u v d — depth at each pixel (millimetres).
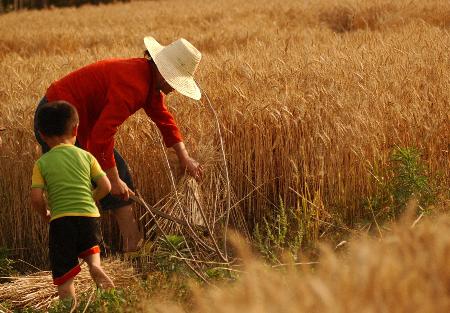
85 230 5469
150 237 7043
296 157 7434
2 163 7578
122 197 5996
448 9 21906
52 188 5465
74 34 23391
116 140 7574
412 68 9922
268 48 14023
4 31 25250
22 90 9500
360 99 7926
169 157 7250
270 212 7453
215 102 8219
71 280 5508
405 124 7574
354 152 6957
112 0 49062
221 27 21906
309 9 25938
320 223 6797
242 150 7539
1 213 7613
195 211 6898
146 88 5918
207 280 5270
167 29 22828
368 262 2553
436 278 2631
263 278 2592
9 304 5793
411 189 6621
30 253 7582
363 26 23422
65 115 5508
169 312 2799
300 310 2361
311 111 7605
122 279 6230
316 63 10047
